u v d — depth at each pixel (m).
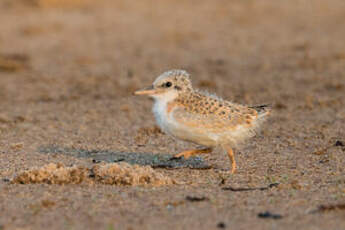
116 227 9.45
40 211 10.20
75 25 34.78
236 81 23.55
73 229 9.40
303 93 21.20
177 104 12.41
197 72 25.34
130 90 22.77
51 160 13.82
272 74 24.48
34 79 25.06
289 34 32.44
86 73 25.89
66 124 17.86
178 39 31.91
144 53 29.33
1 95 22.48
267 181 12.03
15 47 30.22
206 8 39.44
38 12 37.28
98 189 11.38
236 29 33.97
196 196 10.92
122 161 13.80
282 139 15.62
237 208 10.25
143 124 17.69
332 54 27.45
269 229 9.31
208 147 13.09
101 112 19.44
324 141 15.35
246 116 12.41
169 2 41.06
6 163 13.52
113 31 33.75
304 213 9.99
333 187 11.47
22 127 17.50
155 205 10.44
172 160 13.85
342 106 19.25
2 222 9.72
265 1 41.50
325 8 39.00
